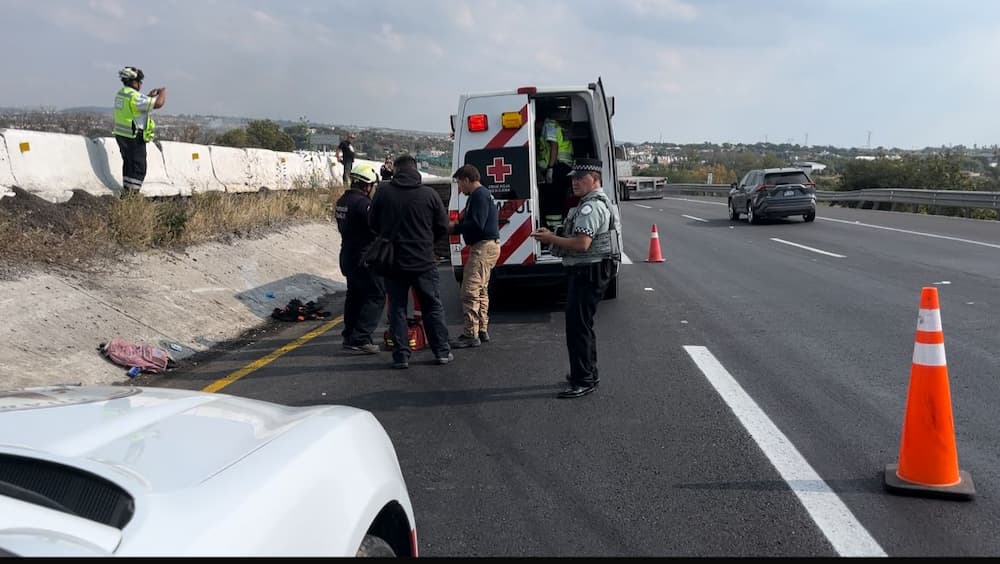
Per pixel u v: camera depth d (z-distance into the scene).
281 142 25.64
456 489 4.57
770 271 13.35
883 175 38.59
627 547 3.81
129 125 11.93
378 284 8.19
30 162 10.74
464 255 9.87
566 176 10.62
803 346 7.91
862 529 3.93
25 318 7.29
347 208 8.06
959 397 6.05
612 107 10.53
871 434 5.30
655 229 15.20
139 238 10.47
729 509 4.20
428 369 7.42
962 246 16.19
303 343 8.77
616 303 10.63
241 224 13.77
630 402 6.14
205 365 7.80
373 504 2.56
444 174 18.34
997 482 4.48
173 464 2.20
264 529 2.09
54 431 2.27
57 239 9.54
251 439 2.47
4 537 1.66
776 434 5.33
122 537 1.82
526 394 6.46
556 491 4.50
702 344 8.09
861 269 13.26
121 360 7.25
